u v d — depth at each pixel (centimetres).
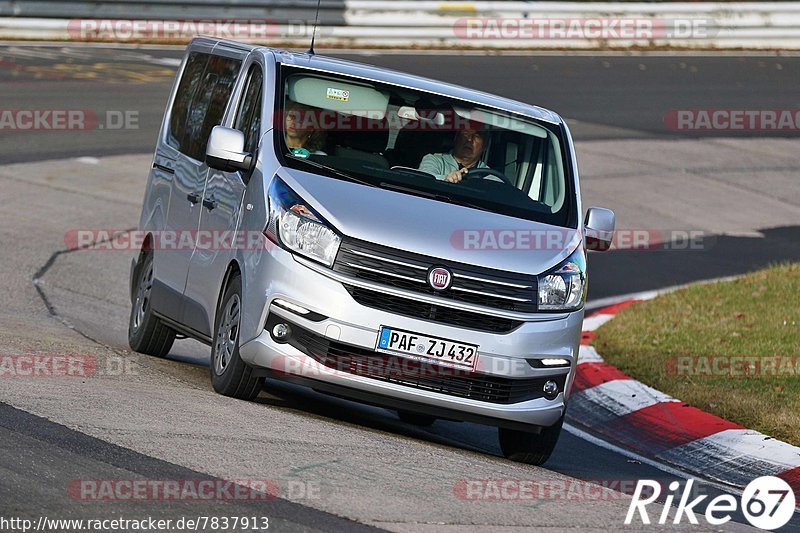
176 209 2666
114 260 4244
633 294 4388
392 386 2117
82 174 5309
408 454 2006
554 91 7775
